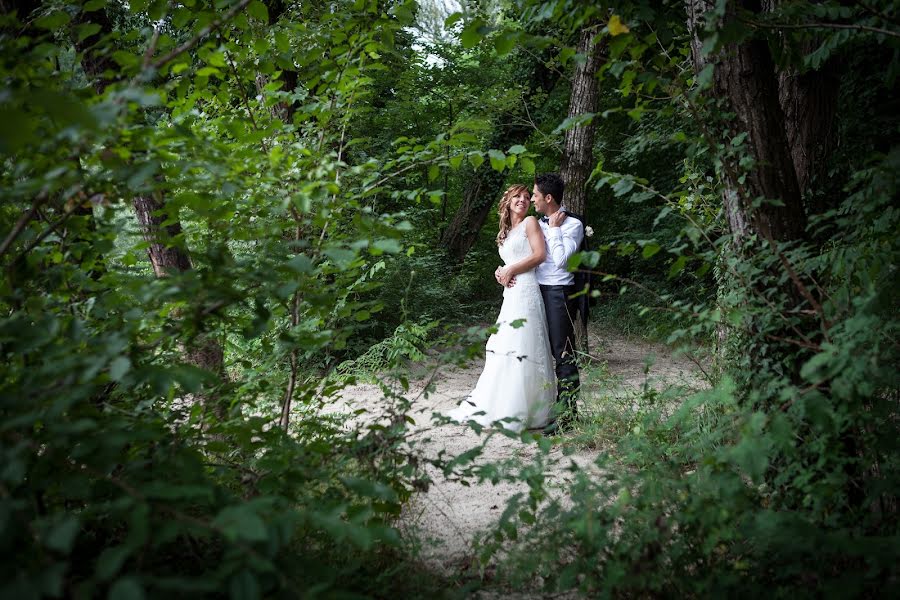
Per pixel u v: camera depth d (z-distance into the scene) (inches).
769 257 94.3
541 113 487.5
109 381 79.9
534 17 92.8
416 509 118.7
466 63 515.2
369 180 95.0
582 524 73.9
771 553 75.9
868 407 87.7
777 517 66.2
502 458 155.9
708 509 71.2
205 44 92.0
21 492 61.5
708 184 117.7
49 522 47.8
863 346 73.6
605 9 90.3
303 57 108.3
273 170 85.0
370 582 84.0
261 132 89.5
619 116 446.6
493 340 194.9
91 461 59.0
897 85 243.8
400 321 314.8
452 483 137.7
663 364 275.6
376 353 189.2
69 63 89.5
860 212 84.7
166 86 81.9
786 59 98.1
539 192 202.5
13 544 49.6
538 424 187.9
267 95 109.6
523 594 89.7
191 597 56.9
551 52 384.5
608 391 182.9
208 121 104.5
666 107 104.4
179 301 72.1
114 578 68.5
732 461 67.6
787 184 103.0
